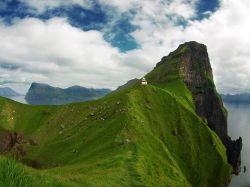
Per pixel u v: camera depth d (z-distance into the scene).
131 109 192.12
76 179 41.78
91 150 156.00
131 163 100.75
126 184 77.75
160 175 112.12
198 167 199.88
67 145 184.38
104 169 92.00
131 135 156.25
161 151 159.50
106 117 199.75
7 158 11.53
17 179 10.33
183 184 124.25
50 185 12.17
